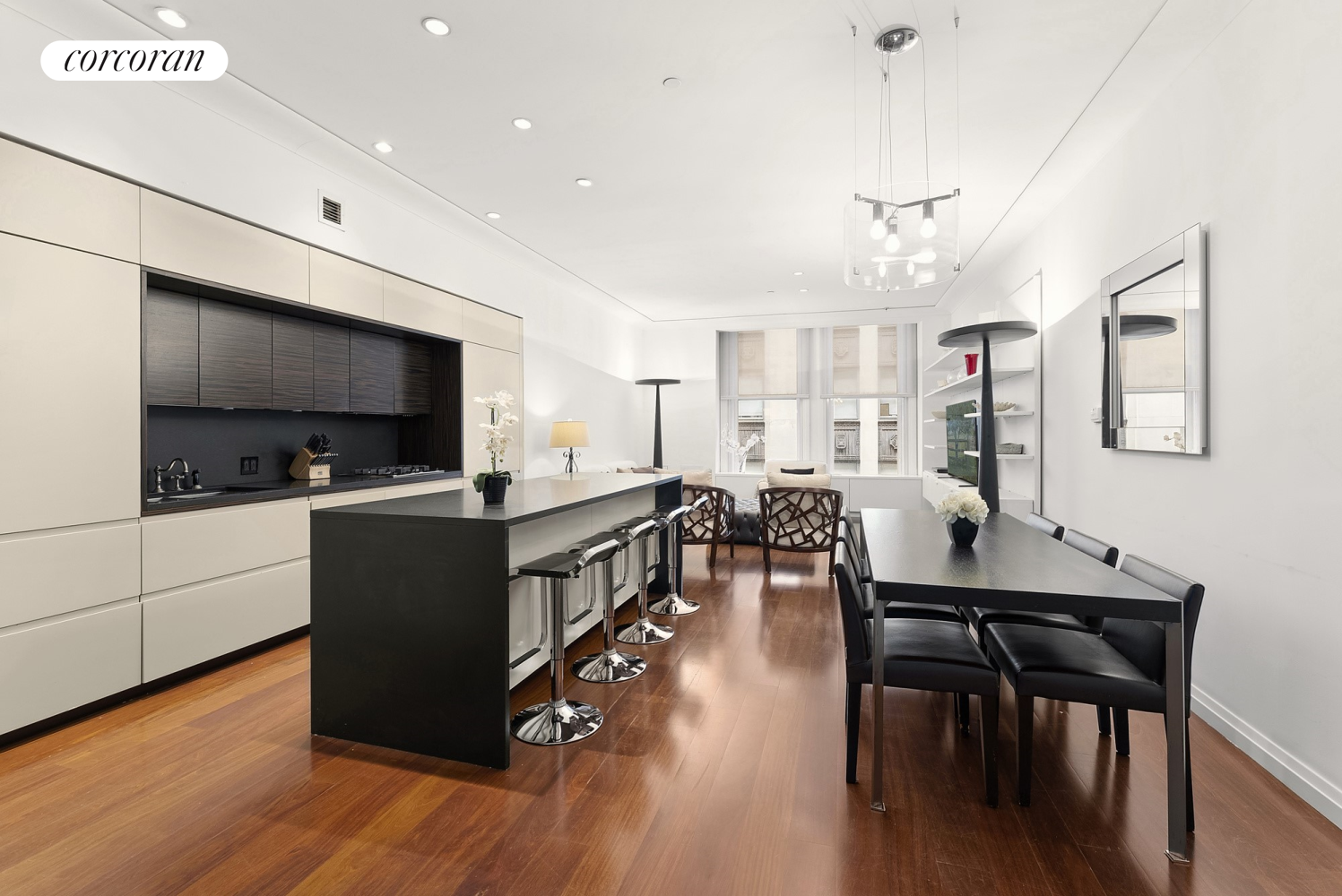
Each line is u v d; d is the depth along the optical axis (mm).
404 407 4652
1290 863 1663
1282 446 2139
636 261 5766
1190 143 2693
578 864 1644
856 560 3086
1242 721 2328
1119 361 3283
